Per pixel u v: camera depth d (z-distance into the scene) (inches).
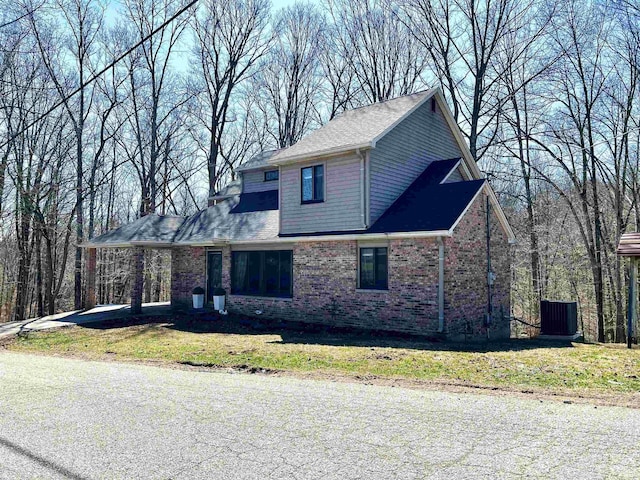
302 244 634.8
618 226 875.4
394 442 195.0
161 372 360.2
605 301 940.6
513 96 946.1
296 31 1336.1
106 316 727.1
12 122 998.4
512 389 284.7
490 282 588.4
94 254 849.5
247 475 166.1
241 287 709.3
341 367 362.9
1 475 168.2
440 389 287.9
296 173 647.1
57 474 168.7
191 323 648.4
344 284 590.9
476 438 197.6
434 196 588.4
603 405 245.0
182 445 195.8
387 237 546.3
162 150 1350.9
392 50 1177.4
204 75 1285.7
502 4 925.8
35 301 1331.2
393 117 629.9
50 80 992.9
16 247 1240.8
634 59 796.0
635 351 430.9
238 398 269.4
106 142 1266.0
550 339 558.9
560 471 163.8
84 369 375.6
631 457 174.4
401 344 466.3
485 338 581.9
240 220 757.3
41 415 240.1
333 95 1298.0
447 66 1005.2
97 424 224.5
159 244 765.3
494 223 618.5
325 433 207.5
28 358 452.8
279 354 418.9
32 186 1010.7
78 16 1040.8
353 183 586.2
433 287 517.3
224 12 1262.3
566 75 874.8
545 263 1069.8
